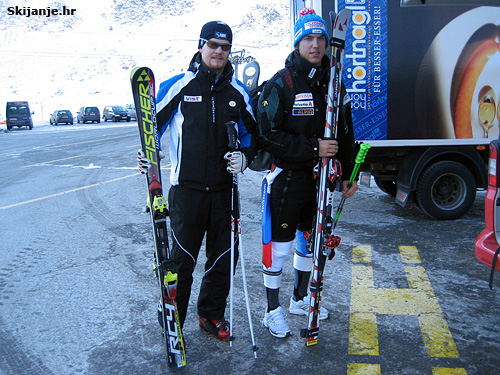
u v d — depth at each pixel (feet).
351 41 15.94
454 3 15.96
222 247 8.96
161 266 7.88
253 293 11.50
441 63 16.20
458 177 16.89
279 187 8.96
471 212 18.28
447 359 8.34
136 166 35.42
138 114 8.02
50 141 65.87
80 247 15.46
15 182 29.86
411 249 14.19
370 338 9.15
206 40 8.13
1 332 9.85
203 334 9.59
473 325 9.55
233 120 8.61
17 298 11.54
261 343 9.14
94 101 394.11
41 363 8.65
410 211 18.70
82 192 25.18
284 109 8.69
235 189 8.72
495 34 16.20
